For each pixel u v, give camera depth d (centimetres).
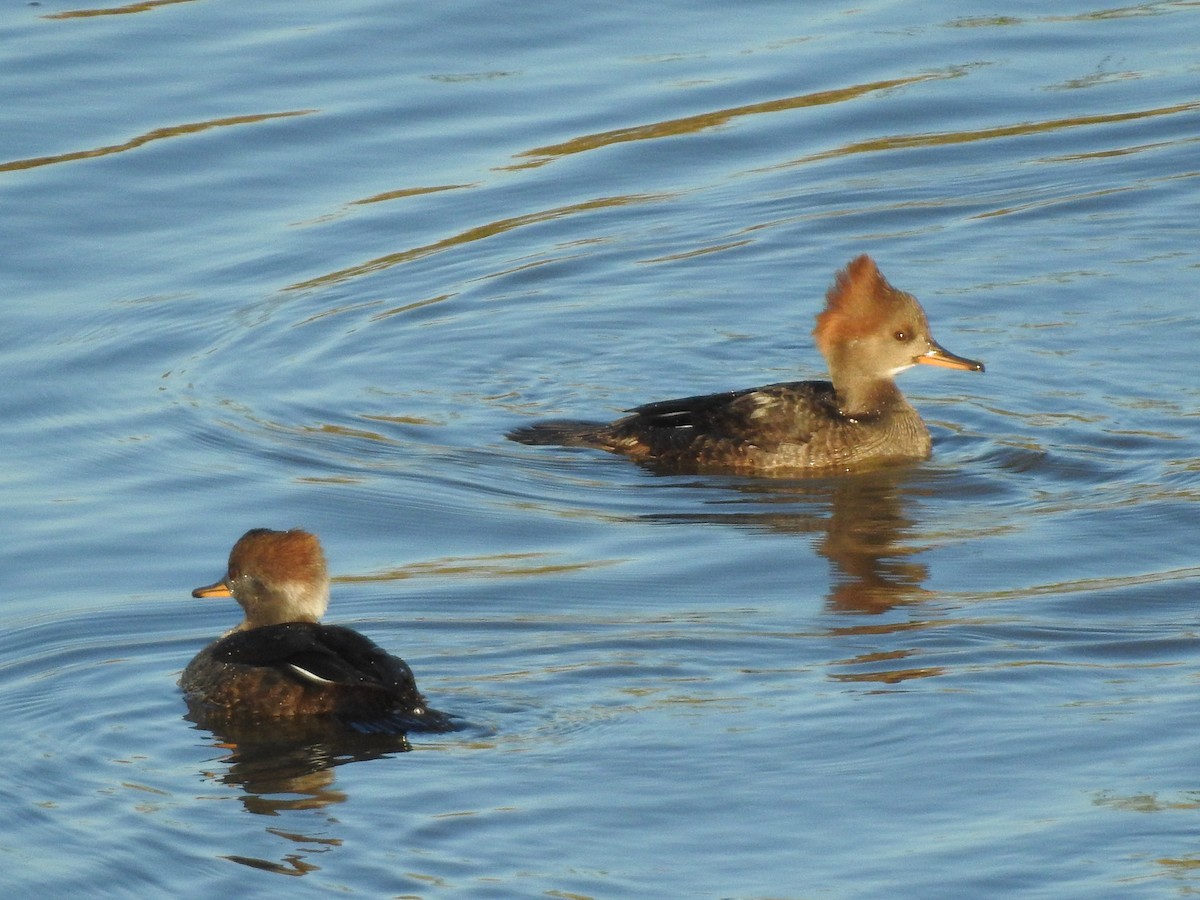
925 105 2425
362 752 1141
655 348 1967
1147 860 1008
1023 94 2453
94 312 1989
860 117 2408
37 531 1530
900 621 1341
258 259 2105
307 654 1195
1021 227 2189
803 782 1097
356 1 2667
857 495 1642
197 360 1908
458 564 1482
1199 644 1284
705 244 2169
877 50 2552
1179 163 2305
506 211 2219
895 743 1140
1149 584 1402
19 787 1121
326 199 2227
